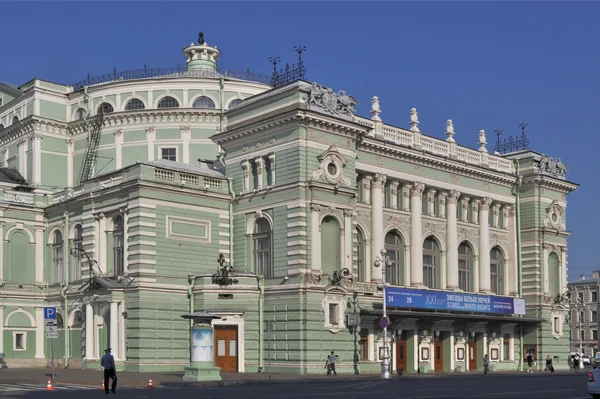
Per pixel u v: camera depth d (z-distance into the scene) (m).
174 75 81.38
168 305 58.97
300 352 56.47
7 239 68.56
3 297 67.44
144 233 58.31
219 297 59.16
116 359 58.22
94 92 80.31
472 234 75.38
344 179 61.16
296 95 59.19
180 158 77.38
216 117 78.31
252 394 35.91
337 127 60.50
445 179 72.62
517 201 80.06
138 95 79.19
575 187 83.06
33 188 76.75
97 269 62.75
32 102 79.75
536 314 78.00
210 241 62.28
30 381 47.34
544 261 78.81
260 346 59.53
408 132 69.62
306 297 57.03
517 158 80.81
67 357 65.69
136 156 77.81
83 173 77.44
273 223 60.00
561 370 78.00
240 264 62.59
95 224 63.47
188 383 44.50
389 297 63.66
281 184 59.53
